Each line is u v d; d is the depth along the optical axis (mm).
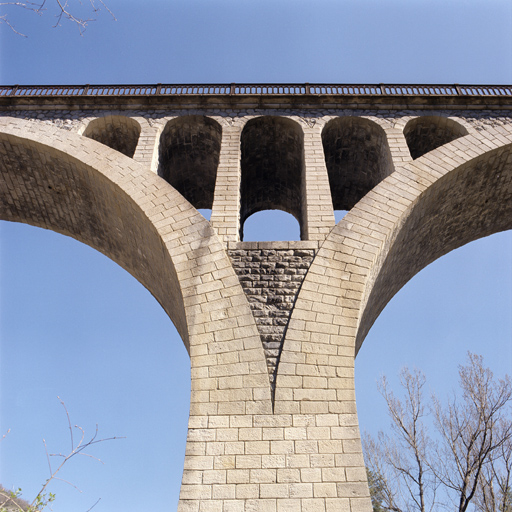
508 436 15836
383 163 18047
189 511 9266
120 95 18656
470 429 17188
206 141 19172
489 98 18438
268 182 20250
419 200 15102
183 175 20281
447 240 18469
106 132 19078
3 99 18625
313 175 16031
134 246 16594
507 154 16516
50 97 18703
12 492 7262
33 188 18312
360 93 18828
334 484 9523
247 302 12086
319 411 10406
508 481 15969
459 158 15992
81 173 16562
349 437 10078
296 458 9820
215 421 10312
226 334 11547
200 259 13102
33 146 16828
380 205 14508
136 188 15195
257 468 9719
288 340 11352
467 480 15930
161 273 15242
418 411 18734
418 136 19047
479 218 18375
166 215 14328
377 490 17562
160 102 18781
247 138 18922
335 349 11305
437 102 18625
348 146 19203
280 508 9273
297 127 18109
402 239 15516
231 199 15133
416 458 17656
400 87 19188
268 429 10172
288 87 19281
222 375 10930
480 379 18203
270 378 10867
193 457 9875
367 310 14391
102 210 17078
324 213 14680
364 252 13273
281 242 13633
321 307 12000
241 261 13188
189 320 11875
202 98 18703
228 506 9320
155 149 17250
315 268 12820
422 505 16641
